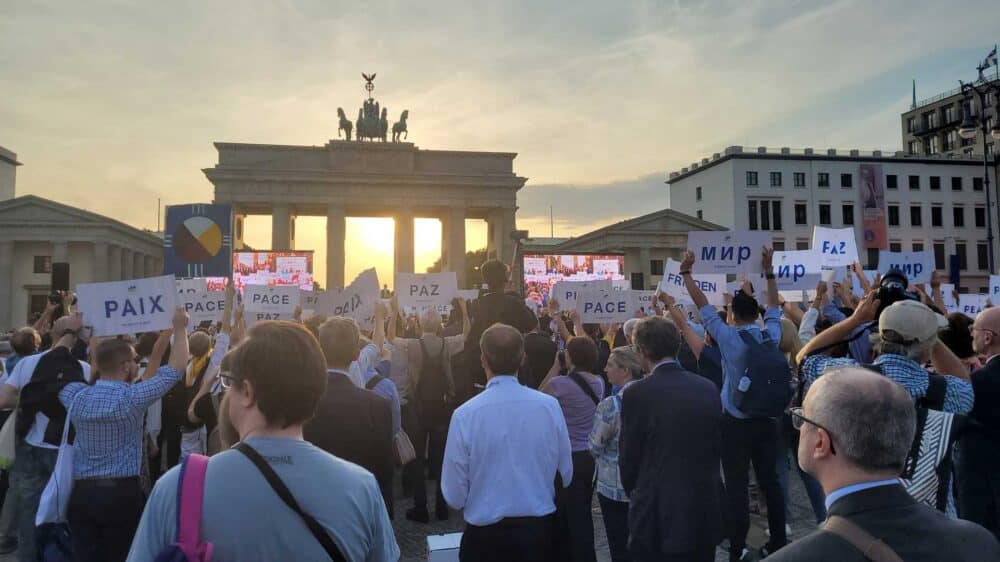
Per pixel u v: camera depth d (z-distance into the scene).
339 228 69.56
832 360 4.79
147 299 6.64
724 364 6.50
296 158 69.81
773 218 80.31
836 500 2.22
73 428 5.40
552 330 14.52
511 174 73.06
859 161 82.44
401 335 16.47
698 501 4.82
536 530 4.31
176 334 5.64
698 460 4.89
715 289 11.55
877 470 2.21
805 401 2.46
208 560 2.20
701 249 8.42
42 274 66.62
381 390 6.29
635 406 5.06
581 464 6.21
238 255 48.59
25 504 6.82
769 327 6.63
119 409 5.25
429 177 70.44
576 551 6.11
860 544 2.04
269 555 2.28
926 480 3.90
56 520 5.32
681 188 92.38
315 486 2.41
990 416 5.38
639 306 14.47
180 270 11.24
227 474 2.35
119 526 5.34
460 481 4.37
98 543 5.33
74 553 5.27
